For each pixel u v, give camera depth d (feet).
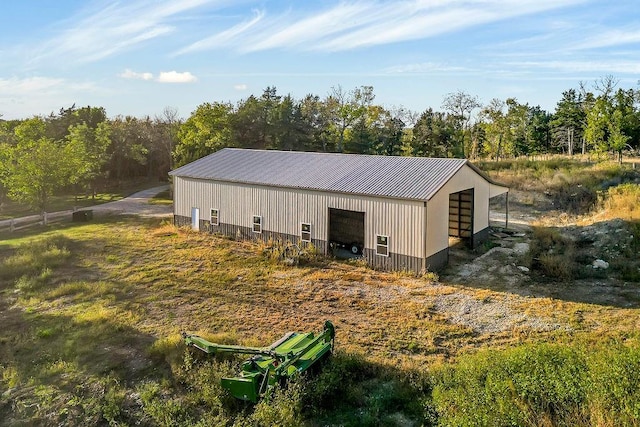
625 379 26.32
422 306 51.60
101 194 160.15
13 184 105.19
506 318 47.65
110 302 53.88
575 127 182.91
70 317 49.80
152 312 50.98
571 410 26.53
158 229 93.66
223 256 73.05
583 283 57.31
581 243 72.49
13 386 36.50
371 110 197.57
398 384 34.40
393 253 65.46
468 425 25.82
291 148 181.88
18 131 142.10
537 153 190.80
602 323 45.39
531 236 81.35
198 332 44.73
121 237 86.99
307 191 73.97
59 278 63.46
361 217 71.67
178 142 183.11
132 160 190.70
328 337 38.93
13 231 97.91
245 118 180.24
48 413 33.01
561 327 44.80
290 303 53.31
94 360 40.16
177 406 32.17
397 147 191.52
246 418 30.04
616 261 62.64
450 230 84.17
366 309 51.29
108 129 167.43
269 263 69.15
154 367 38.75
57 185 108.58
